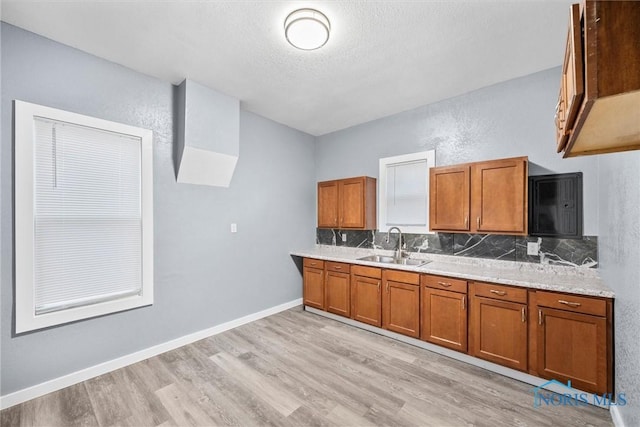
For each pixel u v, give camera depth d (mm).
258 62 2510
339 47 2279
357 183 3812
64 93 2234
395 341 3062
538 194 2652
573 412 1930
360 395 2125
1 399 1965
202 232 3172
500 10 1871
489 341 2430
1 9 1851
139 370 2475
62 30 2078
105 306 2426
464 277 2561
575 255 2482
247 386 2236
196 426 1817
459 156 3182
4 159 1993
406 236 3623
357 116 3857
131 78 2609
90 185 2373
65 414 1924
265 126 3912
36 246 2117
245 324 3576
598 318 1944
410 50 2324
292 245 4305
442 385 2248
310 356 2723
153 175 2760
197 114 2893
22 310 2033
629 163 1607
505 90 2869
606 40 651
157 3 1813
